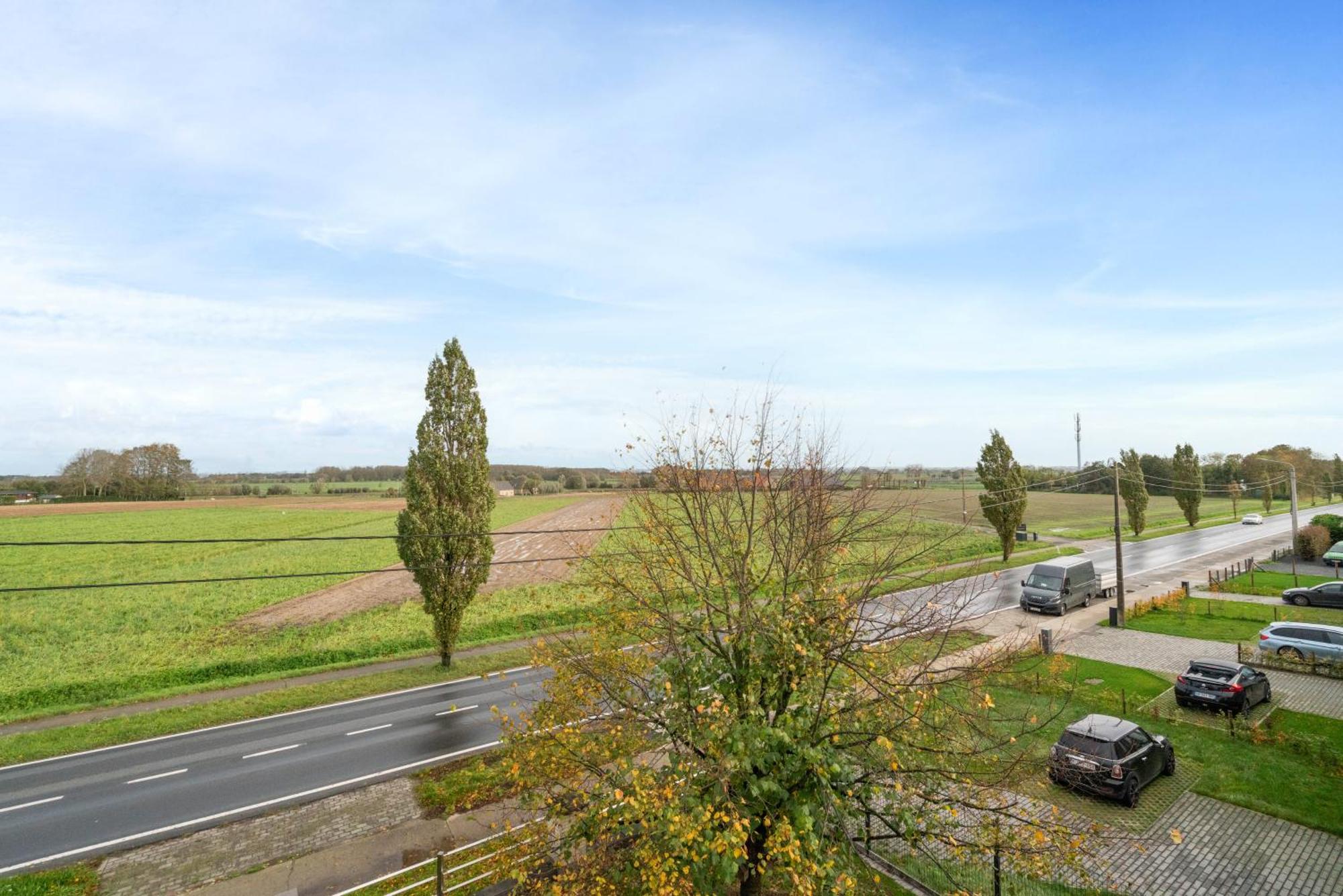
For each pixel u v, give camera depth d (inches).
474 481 1115.3
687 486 427.8
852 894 351.9
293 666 1128.8
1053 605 1315.2
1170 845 516.7
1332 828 533.6
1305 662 945.5
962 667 385.4
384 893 498.3
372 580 1882.4
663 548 427.5
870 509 446.6
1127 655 1046.4
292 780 705.0
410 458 1104.8
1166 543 2348.7
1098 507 3828.7
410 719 882.8
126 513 3932.1
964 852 418.3
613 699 414.6
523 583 1696.6
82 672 1090.7
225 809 644.1
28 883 524.7
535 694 947.3
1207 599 1446.9
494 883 472.7
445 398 1109.7
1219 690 775.1
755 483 431.8
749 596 382.3
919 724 370.6
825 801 346.3
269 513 3858.3
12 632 1362.0
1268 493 3336.6
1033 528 2834.6
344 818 622.2
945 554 530.3
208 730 860.6
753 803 341.1
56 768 750.5
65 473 4955.7
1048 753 620.4
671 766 351.6
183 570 2005.4
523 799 410.6
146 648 1230.9
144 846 582.2
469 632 1269.7
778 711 378.6
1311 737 716.0
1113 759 575.2
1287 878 472.7
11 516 3718.0
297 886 514.9
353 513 3868.1
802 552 398.3
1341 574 1667.1
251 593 1712.6
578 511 3538.4
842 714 368.5
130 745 814.5
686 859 323.3
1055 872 477.4
